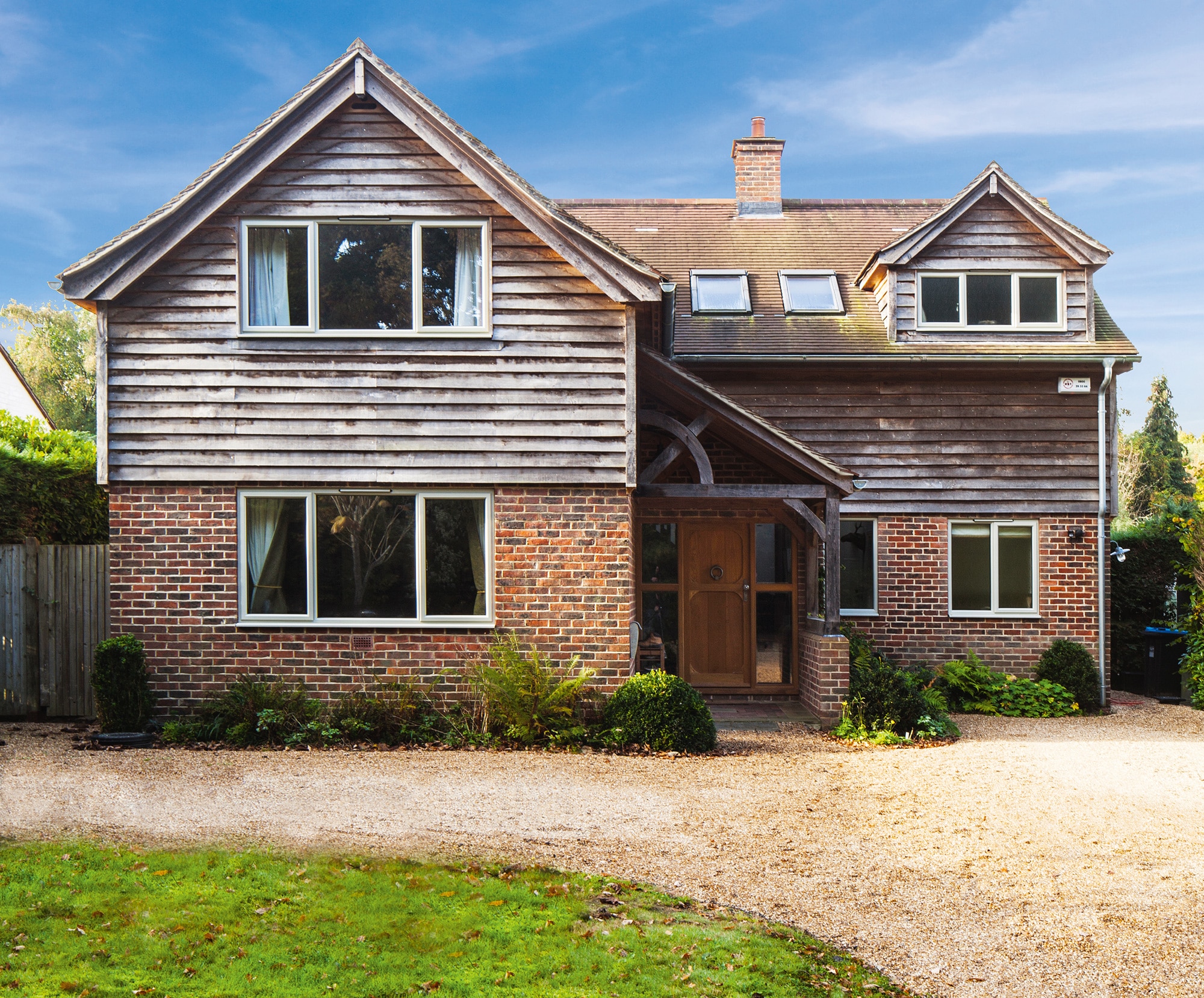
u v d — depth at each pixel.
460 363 10.59
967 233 14.05
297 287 10.62
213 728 9.88
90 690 10.74
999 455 13.89
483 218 10.62
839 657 11.34
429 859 6.13
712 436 13.66
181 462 10.44
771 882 5.98
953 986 4.66
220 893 5.39
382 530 10.66
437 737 10.09
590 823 7.11
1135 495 36.56
